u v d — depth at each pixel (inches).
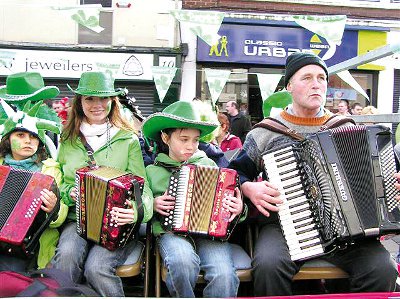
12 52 411.2
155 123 125.9
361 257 114.3
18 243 112.9
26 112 137.9
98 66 359.3
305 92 124.8
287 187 113.9
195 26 263.7
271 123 129.0
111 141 131.3
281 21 441.1
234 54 442.9
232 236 135.3
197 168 118.4
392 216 108.8
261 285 114.0
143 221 116.0
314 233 111.0
